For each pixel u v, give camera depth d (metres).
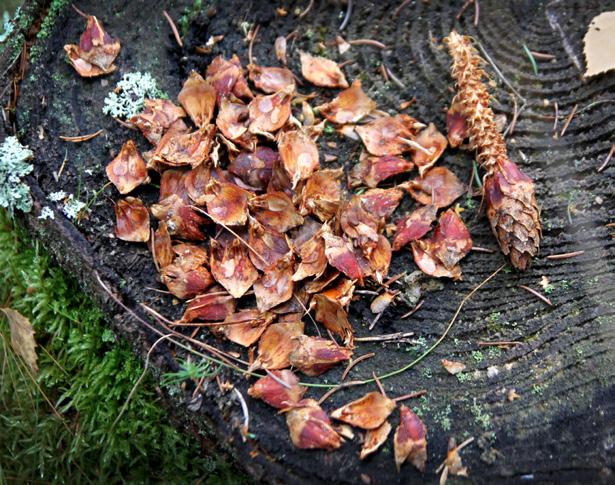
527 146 0.52
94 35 0.52
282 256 0.50
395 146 0.52
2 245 0.54
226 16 0.54
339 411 0.47
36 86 0.52
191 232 0.50
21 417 0.55
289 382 0.48
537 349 0.48
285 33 0.54
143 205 0.50
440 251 0.50
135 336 0.49
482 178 0.51
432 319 0.50
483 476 0.47
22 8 0.53
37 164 0.51
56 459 0.55
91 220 0.50
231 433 0.48
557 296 0.49
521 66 0.53
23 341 0.53
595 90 0.52
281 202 0.50
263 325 0.49
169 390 0.49
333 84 0.53
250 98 0.53
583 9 0.53
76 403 0.53
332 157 0.52
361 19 0.54
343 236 0.50
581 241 0.50
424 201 0.51
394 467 0.47
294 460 0.47
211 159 0.51
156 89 0.52
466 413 0.47
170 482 0.54
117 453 0.53
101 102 0.52
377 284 0.50
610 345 0.48
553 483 0.46
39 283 0.53
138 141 0.52
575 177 0.51
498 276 0.50
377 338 0.49
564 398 0.47
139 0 0.53
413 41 0.54
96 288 0.50
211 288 0.50
